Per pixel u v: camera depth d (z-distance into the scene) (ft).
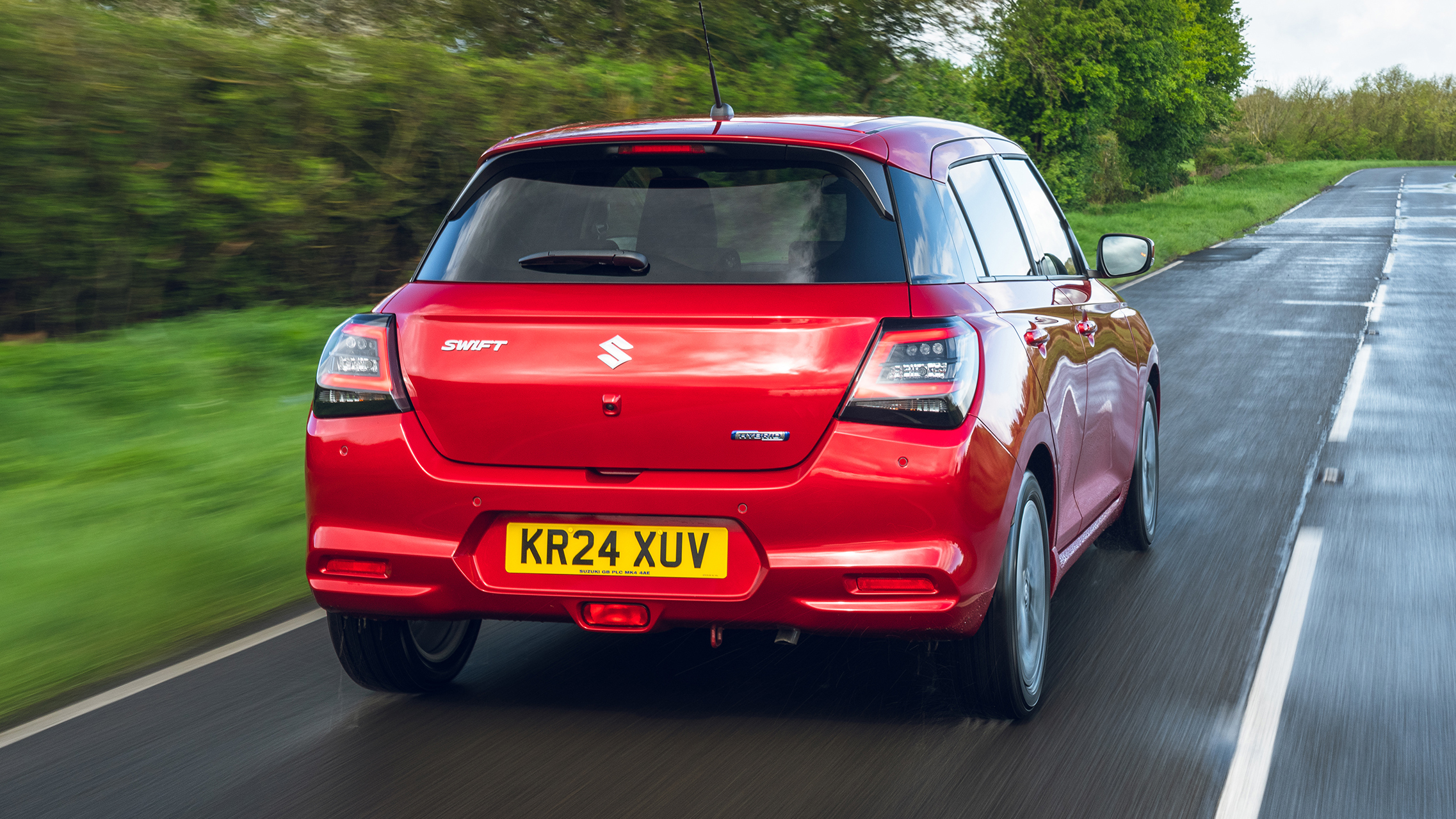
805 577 10.59
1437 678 13.20
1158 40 155.94
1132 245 17.44
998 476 10.94
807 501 10.52
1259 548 18.65
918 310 10.80
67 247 31.86
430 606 11.25
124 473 22.85
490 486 10.97
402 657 12.54
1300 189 210.59
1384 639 14.48
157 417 27.02
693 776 10.79
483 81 44.21
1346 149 428.97
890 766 10.98
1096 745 11.44
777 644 14.30
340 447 11.34
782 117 12.78
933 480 10.46
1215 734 11.69
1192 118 179.93
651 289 11.01
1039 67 138.31
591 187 11.82
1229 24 220.84
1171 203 172.76
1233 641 14.43
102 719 12.42
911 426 10.53
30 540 18.83
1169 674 13.34
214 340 32.63
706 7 62.13
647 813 10.05
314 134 38.14
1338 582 16.84
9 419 25.20
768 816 9.99
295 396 29.68
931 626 10.68
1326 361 40.22
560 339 10.94
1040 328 12.87
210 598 16.55
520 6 57.67
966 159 13.39
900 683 13.07
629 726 11.98
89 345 30.96
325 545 11.43
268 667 13.96
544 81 46.50
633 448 10.79
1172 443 27.17
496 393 11.00
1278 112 428.15
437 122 41.78
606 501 10.78
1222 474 23.89
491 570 11.14
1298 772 10.84
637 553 10.88
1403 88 433.89
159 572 17.39
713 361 10.66
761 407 10.60
